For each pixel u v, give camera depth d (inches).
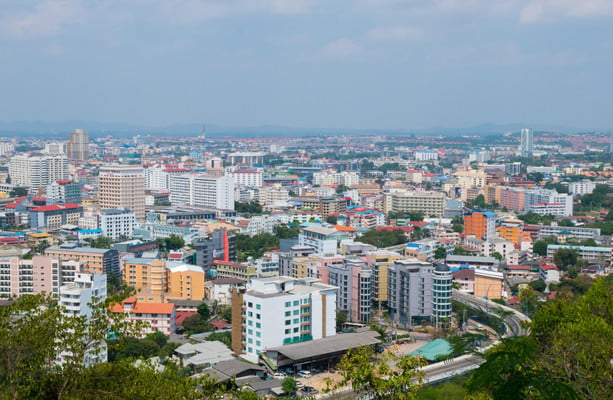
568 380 6363.2
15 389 5433.1
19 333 5531.5
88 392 5679.1
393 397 6043.3
